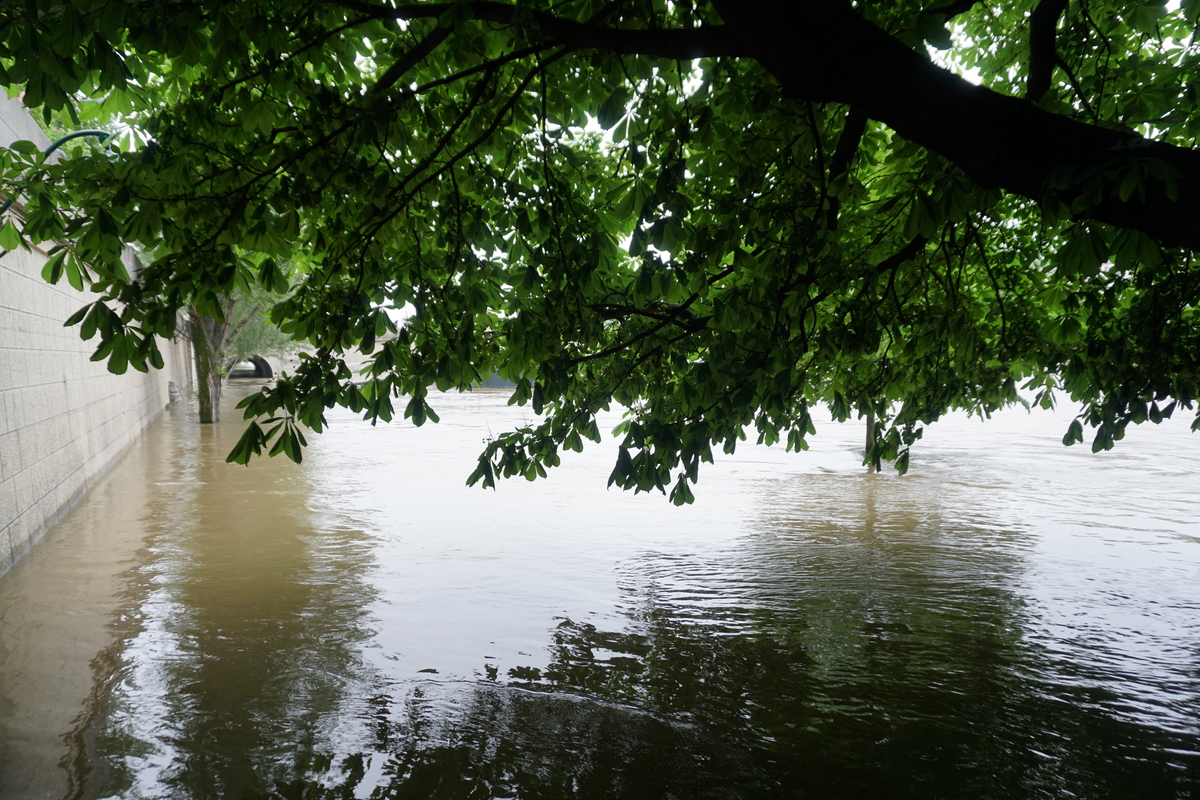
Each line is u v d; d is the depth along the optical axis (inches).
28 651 247.0
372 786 172.1
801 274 152.1
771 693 226.1
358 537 407.5
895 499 529.0
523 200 193.3
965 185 105.1
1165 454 785.6
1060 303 242.2
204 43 118.9
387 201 155.6
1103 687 232.4
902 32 110.3
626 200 167.8
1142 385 215.0
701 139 158.1
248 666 236.7
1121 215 88.7
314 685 223.8
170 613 284.2
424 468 659.4
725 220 160.7
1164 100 167.5
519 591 316.5
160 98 171.8
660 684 230.7
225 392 1895.9
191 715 203.8
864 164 193.0
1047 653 257.6
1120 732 205.6
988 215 210.4
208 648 250.5
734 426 179.0
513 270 190.5
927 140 92.0
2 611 285.7
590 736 197.9
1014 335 241.8
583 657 250.1
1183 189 83.2
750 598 312.2
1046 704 221.0
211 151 152.1
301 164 150.3
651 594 315.3
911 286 233.1
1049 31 116.5
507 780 176.4
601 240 182.5
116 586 317.4
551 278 181.5
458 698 217.8
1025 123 87.9
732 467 668.7
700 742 196.4
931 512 486.9
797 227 148.3
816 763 187.9
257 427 138.4
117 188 141.5
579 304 176.4
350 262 164.6
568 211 190.9
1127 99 178.4
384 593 311.3
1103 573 351.9
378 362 151.9
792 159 163.0
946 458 746.8
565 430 205.6
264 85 144.6
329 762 181.8
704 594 315.9
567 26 116.8
